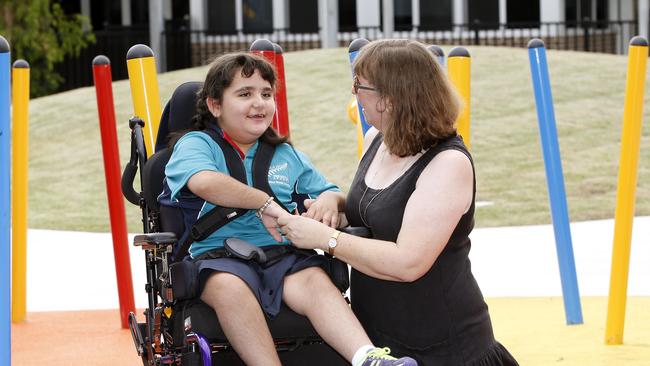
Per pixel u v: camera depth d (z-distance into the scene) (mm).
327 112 24438
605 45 35000
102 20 36438
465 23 34594
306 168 6887
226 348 6184
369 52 5910
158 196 6570
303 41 35156
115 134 9578
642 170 19672
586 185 18906
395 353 6004
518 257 13273
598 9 35281
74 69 35656
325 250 5938
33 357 8969
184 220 6508
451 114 5855
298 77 27422
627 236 8609
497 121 23359
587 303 10484
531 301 10703
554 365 8188
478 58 28312
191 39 35062
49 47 32438
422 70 5820
